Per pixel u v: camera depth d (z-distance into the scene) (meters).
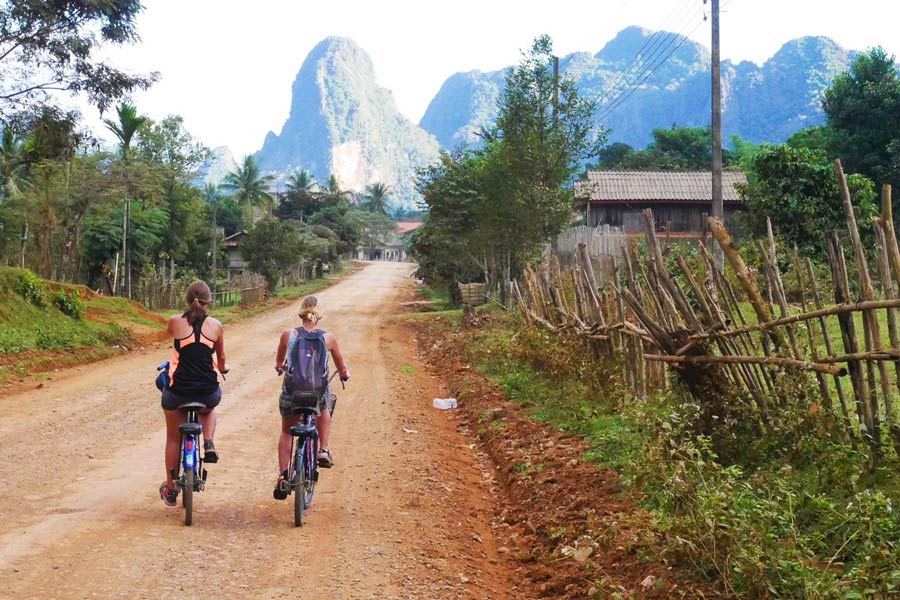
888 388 6.39
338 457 9.89
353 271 103.94
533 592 6.07
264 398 14.10
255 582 5.62
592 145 30.34
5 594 5.12
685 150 75.50
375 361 20.95
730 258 7.27
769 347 7.39
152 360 20.19
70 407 12.57
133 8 26.05
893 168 39.72
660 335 8.01
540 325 15.93
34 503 7.27
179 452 7.19
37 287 22.31
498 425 11.88
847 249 22.11
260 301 50.59
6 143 38.38
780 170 27.06
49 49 25.31
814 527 5.71
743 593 4.99
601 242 23.75
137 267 43.50
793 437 6.81
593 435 9.89
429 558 6.46
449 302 50.06
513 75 29.77
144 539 6.36
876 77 42.34
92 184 37.78
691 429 7.55
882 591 4.44
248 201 94.38
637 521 6.17
